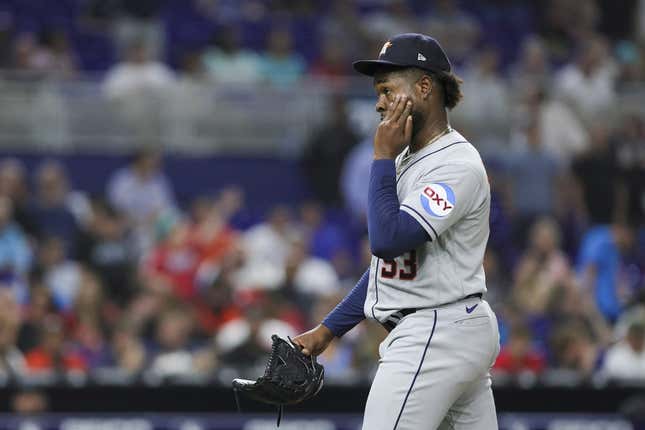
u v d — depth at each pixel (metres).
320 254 42.12
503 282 40.53
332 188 45.69
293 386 15.68
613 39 64.25
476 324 15.11
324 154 45.66
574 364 33.22
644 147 48.47
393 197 14.70
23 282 38.34
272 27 56.62
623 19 65.50
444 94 15.53
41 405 26.53
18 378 26.59
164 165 46.12
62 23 54.56
